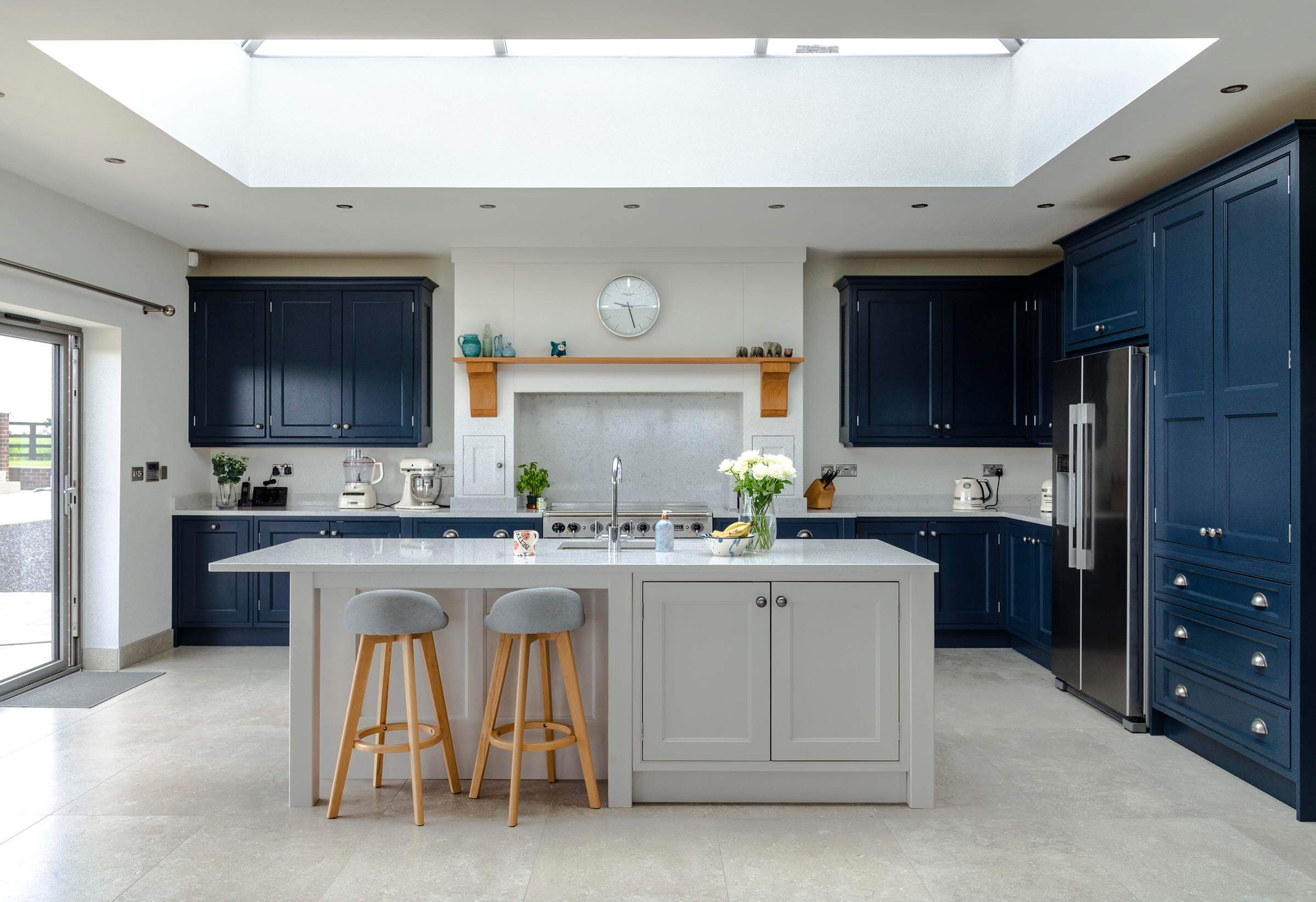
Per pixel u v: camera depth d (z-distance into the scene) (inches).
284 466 244.5
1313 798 119.5
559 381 229.8
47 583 191.6
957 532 223.3
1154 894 99.9
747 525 135.1
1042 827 118.2
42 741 150.9
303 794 124.0
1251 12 104.6
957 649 226.2
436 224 202.5
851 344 229.3
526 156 173.2
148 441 211.9
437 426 243.6
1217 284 135.9
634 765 125.0
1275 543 123.7
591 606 134.6
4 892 99.0
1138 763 142.6
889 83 172.7
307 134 172.7
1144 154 152.3
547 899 98.1
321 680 131.1
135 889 99.9
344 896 98.6
